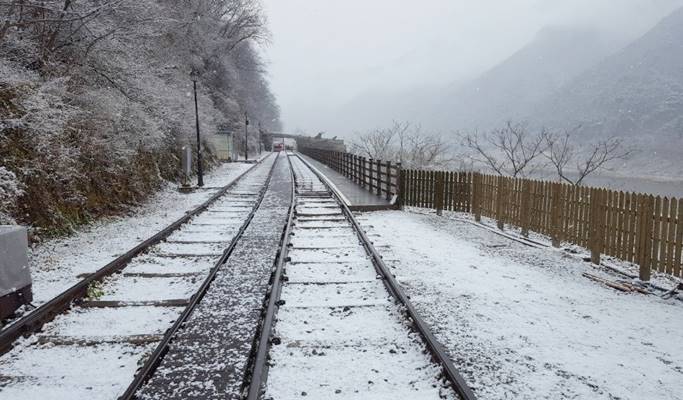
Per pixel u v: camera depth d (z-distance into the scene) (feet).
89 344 15.71
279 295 19.47
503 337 16.92
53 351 15.26
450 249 30.40
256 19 164.55
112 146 43.50
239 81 188.34
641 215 24.21
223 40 146.20
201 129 91.35
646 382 14.20
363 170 67.10
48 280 22.79
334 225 36.37
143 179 53.11
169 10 73.87
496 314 19.11
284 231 33.58
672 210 22.35
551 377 14.24
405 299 18.28
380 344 15.58
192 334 16.12
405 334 16.38
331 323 17.24
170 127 67.46
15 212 28.63
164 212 45.62
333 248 28.68
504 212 37.55
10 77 31.73
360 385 13.19
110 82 47.37
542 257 28.99
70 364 14.47
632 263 28.14
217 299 19.49
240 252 27.76
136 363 14.51
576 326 18.25
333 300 19.57
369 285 21.53
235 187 70.18
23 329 16.15
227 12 159.02
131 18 47.14
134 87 49.55
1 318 17.44
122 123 47.42
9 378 13.69
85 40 45.52
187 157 77.25
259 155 236.84
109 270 22.86
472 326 17.76
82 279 22.77
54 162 33.17
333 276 22.91
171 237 32.30
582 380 14.16
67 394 12.89
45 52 42.42
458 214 46.60
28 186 30.66
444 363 13.39
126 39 49.26
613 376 14.48
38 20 38.99
